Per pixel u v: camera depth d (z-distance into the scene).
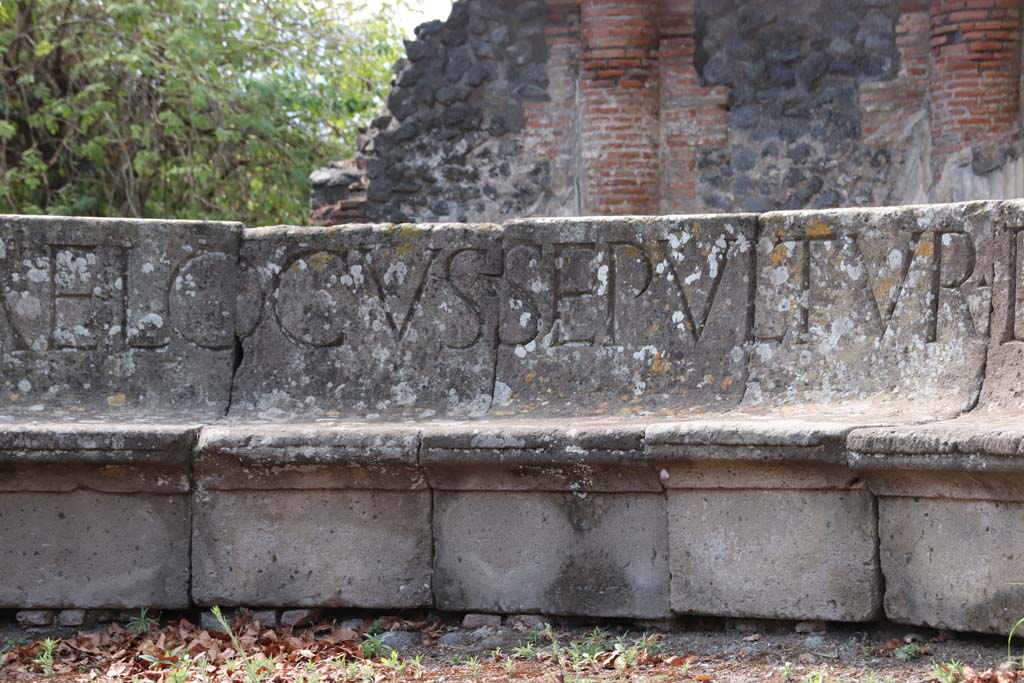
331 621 5.04
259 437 4.86
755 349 5.25
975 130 11.36
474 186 12.39
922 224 5.03
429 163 12.45
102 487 4.98
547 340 5.42
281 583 4.98
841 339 5.14
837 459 4.42
